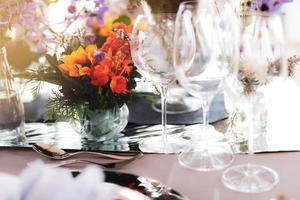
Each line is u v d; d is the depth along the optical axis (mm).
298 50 1718
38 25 937
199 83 762
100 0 926
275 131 875
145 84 1140
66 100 867
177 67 763
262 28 710
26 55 1004
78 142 874
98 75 829
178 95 1085
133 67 880
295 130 876
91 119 866
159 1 826
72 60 844
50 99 884
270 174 710
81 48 849
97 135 873
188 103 1062
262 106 729
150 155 800
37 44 948
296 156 775
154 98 1069
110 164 747
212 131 915
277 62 705
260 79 706
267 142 830
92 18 925
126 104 957
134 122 975
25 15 921
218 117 992
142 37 842
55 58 869
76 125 886
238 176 707
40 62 1005
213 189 680
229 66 726
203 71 752
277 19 717
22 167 765
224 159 771
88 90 854
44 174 440
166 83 865
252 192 664
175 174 730
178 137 889
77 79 851
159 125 958
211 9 766
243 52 707
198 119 984
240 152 802
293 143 821
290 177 708
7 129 871
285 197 610
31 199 424
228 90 752
